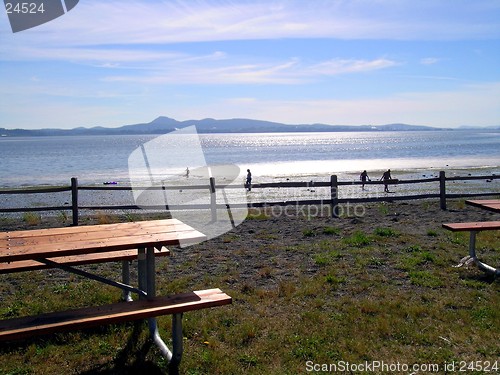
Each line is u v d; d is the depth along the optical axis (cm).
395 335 441
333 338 438
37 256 358
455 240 811
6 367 390
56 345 429
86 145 13075
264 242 852
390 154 7038
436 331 449
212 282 614
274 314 499
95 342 435
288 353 409
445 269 648
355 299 541
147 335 444
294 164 4978
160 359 402
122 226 473
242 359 400
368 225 999
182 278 631
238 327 463
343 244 812
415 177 2903
